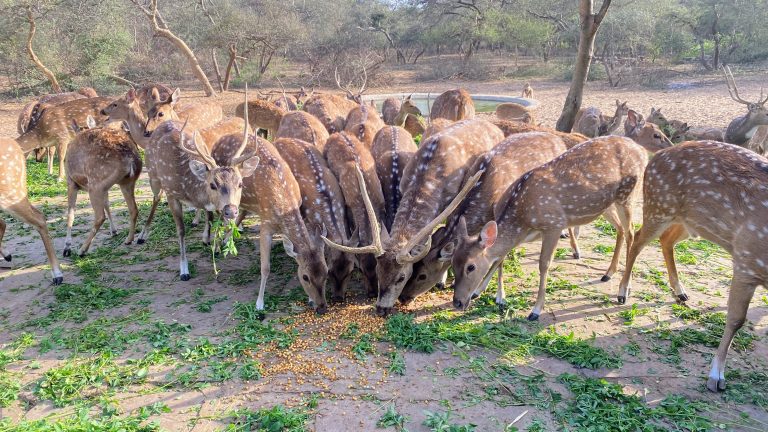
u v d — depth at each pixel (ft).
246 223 30.07
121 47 93.91
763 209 16.24
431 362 17.46
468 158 23.91
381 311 20.06
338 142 25.50
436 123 30.07
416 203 21.68
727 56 116.47
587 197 20.06
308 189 22.53
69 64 90.48
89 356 18.19
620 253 24.27
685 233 20.45
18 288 23.00
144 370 17.07
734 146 17.98
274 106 44.86
